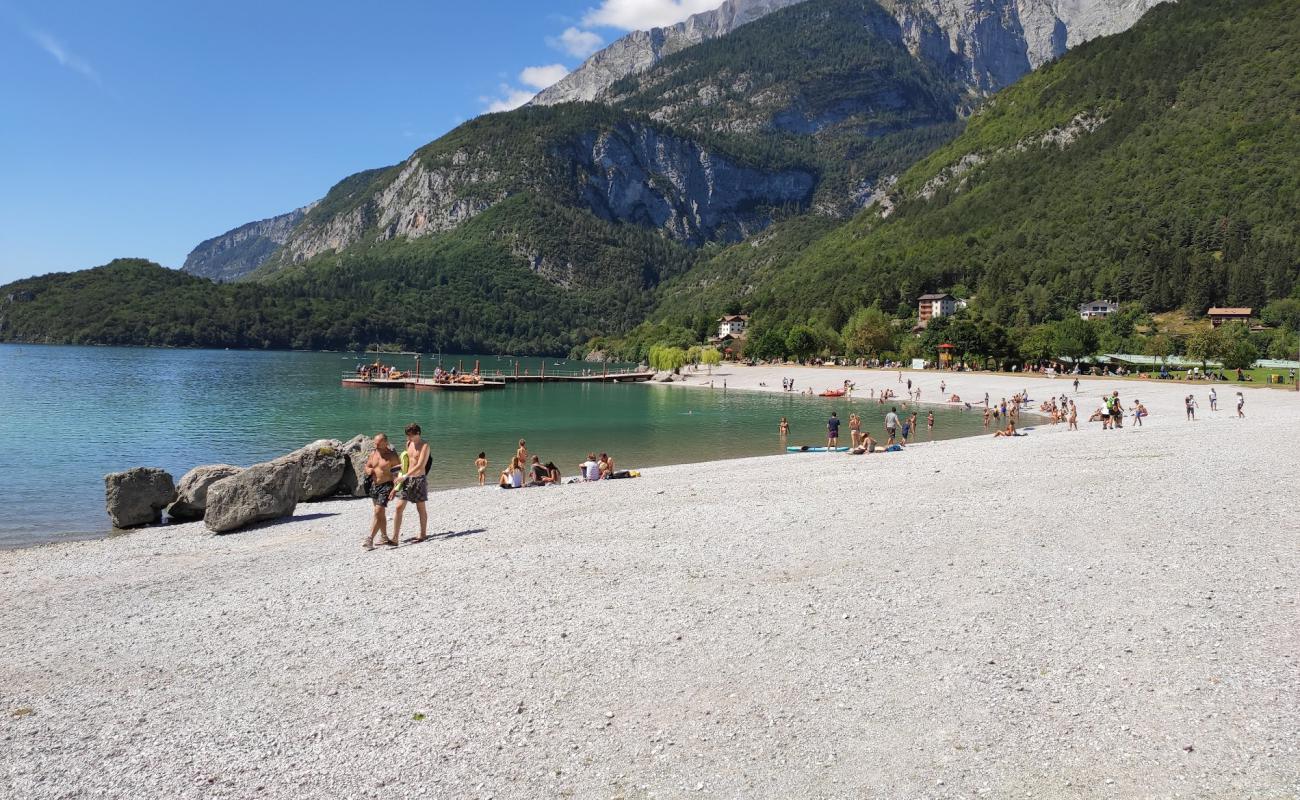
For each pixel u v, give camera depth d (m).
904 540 13.52
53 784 6.31
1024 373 108.12
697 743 6.61
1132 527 13.84
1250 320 137.75
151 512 21.08
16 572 14.66
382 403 72.50
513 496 22.03
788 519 15.84
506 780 6.12
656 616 9.86
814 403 79.44
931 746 6.43
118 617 11.01
